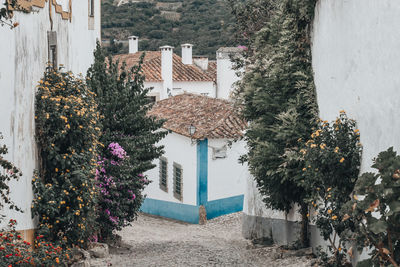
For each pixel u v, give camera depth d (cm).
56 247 992
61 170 1100
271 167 1190
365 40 895
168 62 3488
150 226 2109
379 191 650
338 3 1025
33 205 1049
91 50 1553
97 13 1616
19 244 879
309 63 1229
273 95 1265
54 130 1091
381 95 827
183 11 5516
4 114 929
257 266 1184
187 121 2306
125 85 1516
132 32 5184
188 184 2238
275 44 1342
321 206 1123
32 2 1057
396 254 676
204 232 1989
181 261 1238
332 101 1063
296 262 1145
